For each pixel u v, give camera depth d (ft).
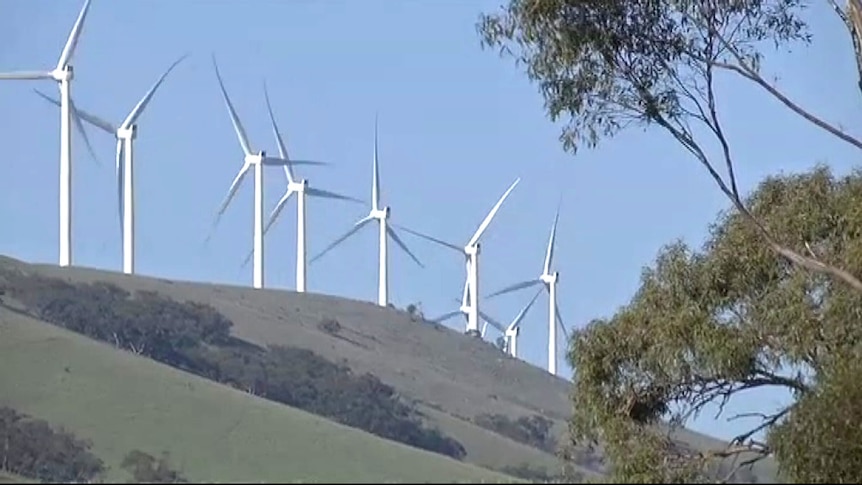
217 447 530.68
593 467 391.04
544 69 370.53
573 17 366.43
